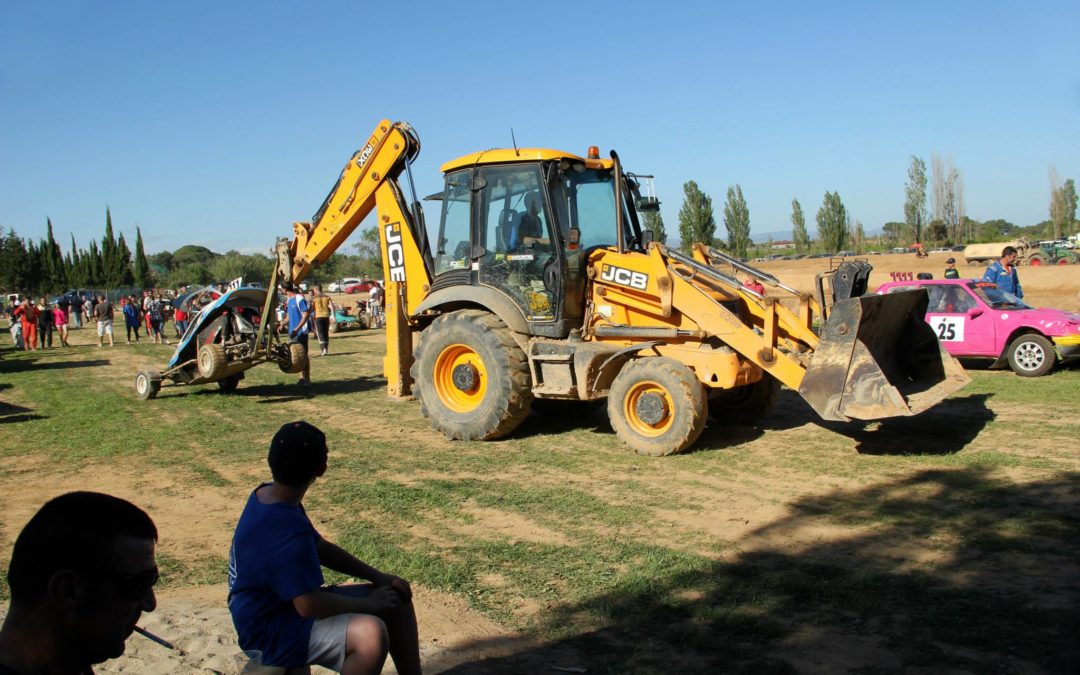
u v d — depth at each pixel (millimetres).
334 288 72062
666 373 8414
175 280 85562
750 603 4762
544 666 4117
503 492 7301
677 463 8211
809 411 10922
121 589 1903
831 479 7414
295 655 3162
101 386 15586
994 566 5172
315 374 16672
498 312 9547
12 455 9266
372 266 90875
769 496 6969
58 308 27281
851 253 70312
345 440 9828
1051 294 30594
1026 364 13078
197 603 5031
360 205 11273
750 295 8594
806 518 6328
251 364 13562
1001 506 6371
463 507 6906
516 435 9906
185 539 6309
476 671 4074
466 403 9805
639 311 9273
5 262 67875
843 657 4078
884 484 7160
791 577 5109
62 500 1908
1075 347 12609
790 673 3941
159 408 12508
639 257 9156
